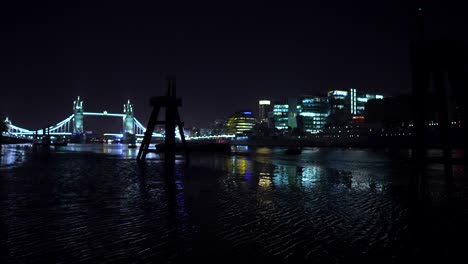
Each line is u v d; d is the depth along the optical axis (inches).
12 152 3403.1
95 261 393.1
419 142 1357.0
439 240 468.4
